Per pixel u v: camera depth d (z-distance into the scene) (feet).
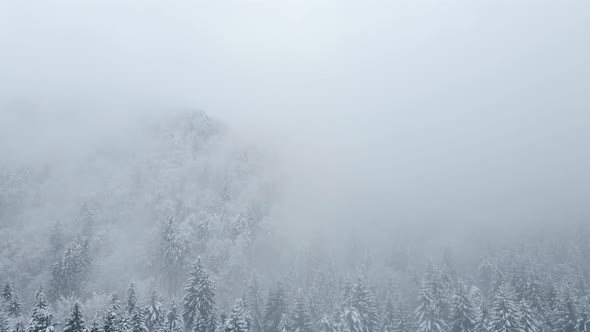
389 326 182.50
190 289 183.11
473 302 199.82
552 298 205.98
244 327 149.48
